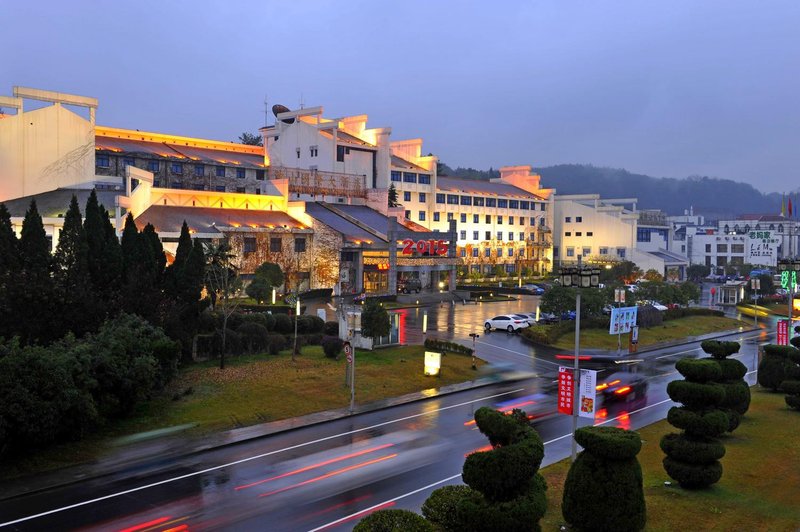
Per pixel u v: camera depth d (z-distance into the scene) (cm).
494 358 4828
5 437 2355
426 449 2728
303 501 2144
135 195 7012
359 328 3909
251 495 2192
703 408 2186
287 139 10894
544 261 14362
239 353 4191
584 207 14338
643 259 13362
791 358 3566
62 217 5888
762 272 13200
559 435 2919
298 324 4922
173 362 3406
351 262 8706
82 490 2230
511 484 1481
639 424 3130
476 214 13150
